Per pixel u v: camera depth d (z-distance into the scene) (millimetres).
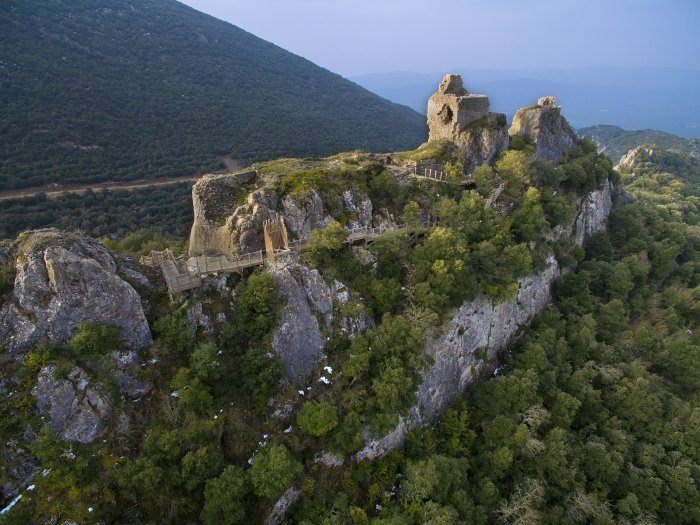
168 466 28656
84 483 26391
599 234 80125
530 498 37312
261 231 43281
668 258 80312
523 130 81562
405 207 51031
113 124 138500
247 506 30016
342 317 40969
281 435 33812
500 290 49062
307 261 41781
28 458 26594
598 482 41594
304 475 33719
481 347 50781
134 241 66500
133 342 32938
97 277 31781
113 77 171250
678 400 51719
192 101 185500
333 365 39156
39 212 85938
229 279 39156
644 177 171000
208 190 45469
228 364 35906
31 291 29969
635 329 64375
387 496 35750
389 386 36250
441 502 34844
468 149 67688
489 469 40156
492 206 59438
